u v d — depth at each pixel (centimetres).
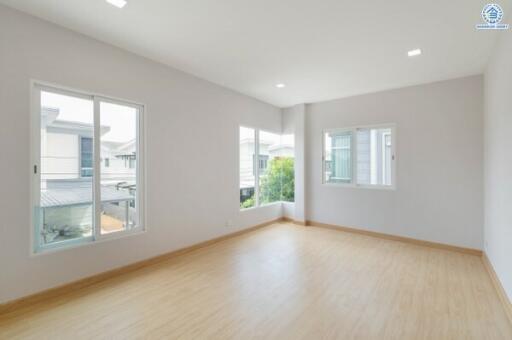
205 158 417
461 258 368
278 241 448
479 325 212
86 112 286
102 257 293
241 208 506
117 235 308
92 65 283
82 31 270
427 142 420
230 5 222
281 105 582
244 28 260
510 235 233
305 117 560
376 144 477
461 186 393
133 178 329
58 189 266
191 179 394
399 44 289
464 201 391
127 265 315
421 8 222
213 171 431
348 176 509
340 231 513
